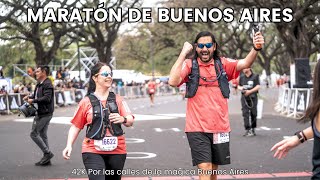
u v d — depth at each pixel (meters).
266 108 26.03
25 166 8.72
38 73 8.61
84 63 51.00
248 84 12.55
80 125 5.01
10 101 25.25
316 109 3.19
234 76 5.42
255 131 13.98
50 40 38.28
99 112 4.88
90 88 5.11
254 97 12.64
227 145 5.36
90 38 43.06
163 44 55.19
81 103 4.97
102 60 38.34
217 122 5.27
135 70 71.81
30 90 28.19
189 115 5.36
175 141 12.01
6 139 13.10
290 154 9.68
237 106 28.33
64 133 14.37
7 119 21.19
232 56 53.06
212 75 5.31
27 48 36.31
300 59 18.84
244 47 54.88
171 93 63.81
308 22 27.50
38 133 8.68
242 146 10.93
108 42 38.19
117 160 4.91
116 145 4.88
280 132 13.67
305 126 15.23
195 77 5.29
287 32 23.61
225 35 52.59
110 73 5.02
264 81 60.50
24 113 8.48
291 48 23.67
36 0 28.19
